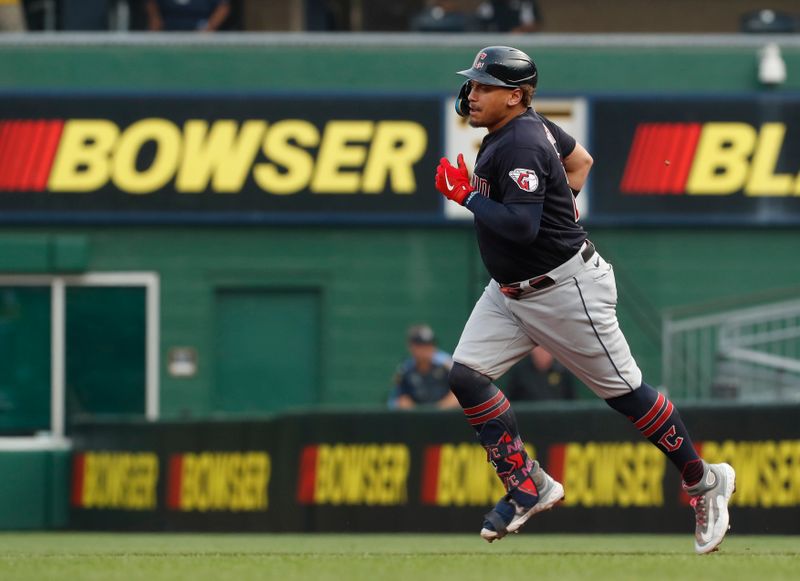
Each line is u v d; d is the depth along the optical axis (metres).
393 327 62.03
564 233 22.38
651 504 40.56
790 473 39.38
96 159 61.50
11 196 61.31
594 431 41.16
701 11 72.38
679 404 40.41
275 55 61.69
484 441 23.42
